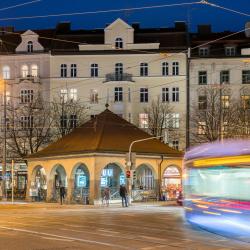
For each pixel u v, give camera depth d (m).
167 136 64.56
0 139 65.00
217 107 64.81
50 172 51.38
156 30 73.00
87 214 33.78
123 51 70.50
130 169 46.12
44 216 31.50
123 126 52.28
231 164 22.22
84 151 47.94
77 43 72.06
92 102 70.56
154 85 70.00
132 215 32.81
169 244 17.86
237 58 69.06
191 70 69.62
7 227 23.67
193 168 25.95
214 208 23.27
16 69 71.88
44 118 66.12
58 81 71.06
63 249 16.17
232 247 17.33
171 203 48.44
